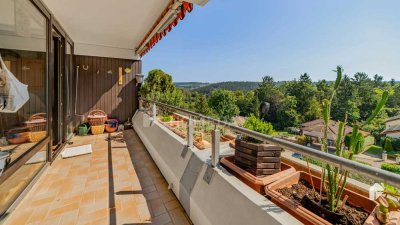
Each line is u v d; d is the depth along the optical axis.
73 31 4.56
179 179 2.27
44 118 3.06
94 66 5.94
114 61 6.22
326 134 1.23
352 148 1.12
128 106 6.52
